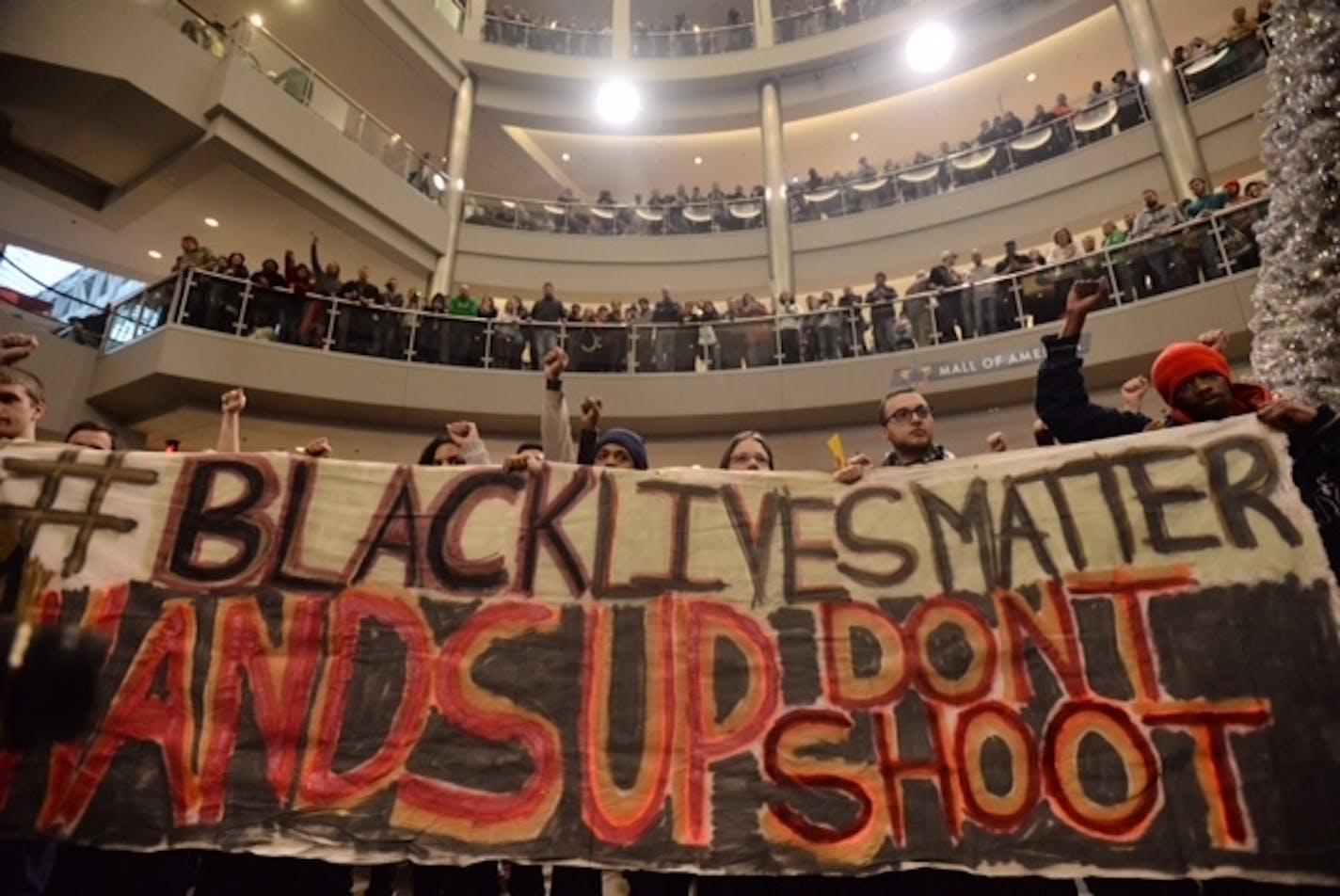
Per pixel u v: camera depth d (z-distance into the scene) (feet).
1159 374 7.66
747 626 6.82
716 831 6.03
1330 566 6.07
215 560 6.86
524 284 43.11
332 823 6.01
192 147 32.63
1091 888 6.37
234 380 28.86
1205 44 35.09
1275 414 6.57
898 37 45.01
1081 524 6.73
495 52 47.37
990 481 7.14
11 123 32.07
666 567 7.08
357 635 6.71
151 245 39.73
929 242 39.93
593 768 6.27
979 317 29.37
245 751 6.21
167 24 31.14
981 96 47.24
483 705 6.48
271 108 33.76
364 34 42.04
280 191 35.45
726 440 33.47
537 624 6.82
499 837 6.00
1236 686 5.84
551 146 52.37
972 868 5.75
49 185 34.58
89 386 29.89
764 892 6.28
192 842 5.88
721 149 52.49
